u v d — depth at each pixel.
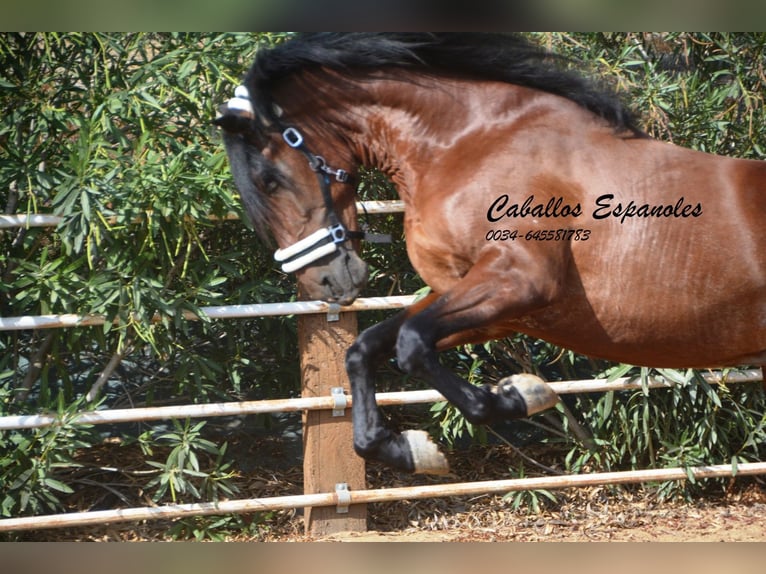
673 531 5.86
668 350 4.16
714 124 6.06
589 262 4.05
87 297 5.29
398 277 6.41
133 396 6.51
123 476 6.20
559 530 5.90
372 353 4.27
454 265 4.17
